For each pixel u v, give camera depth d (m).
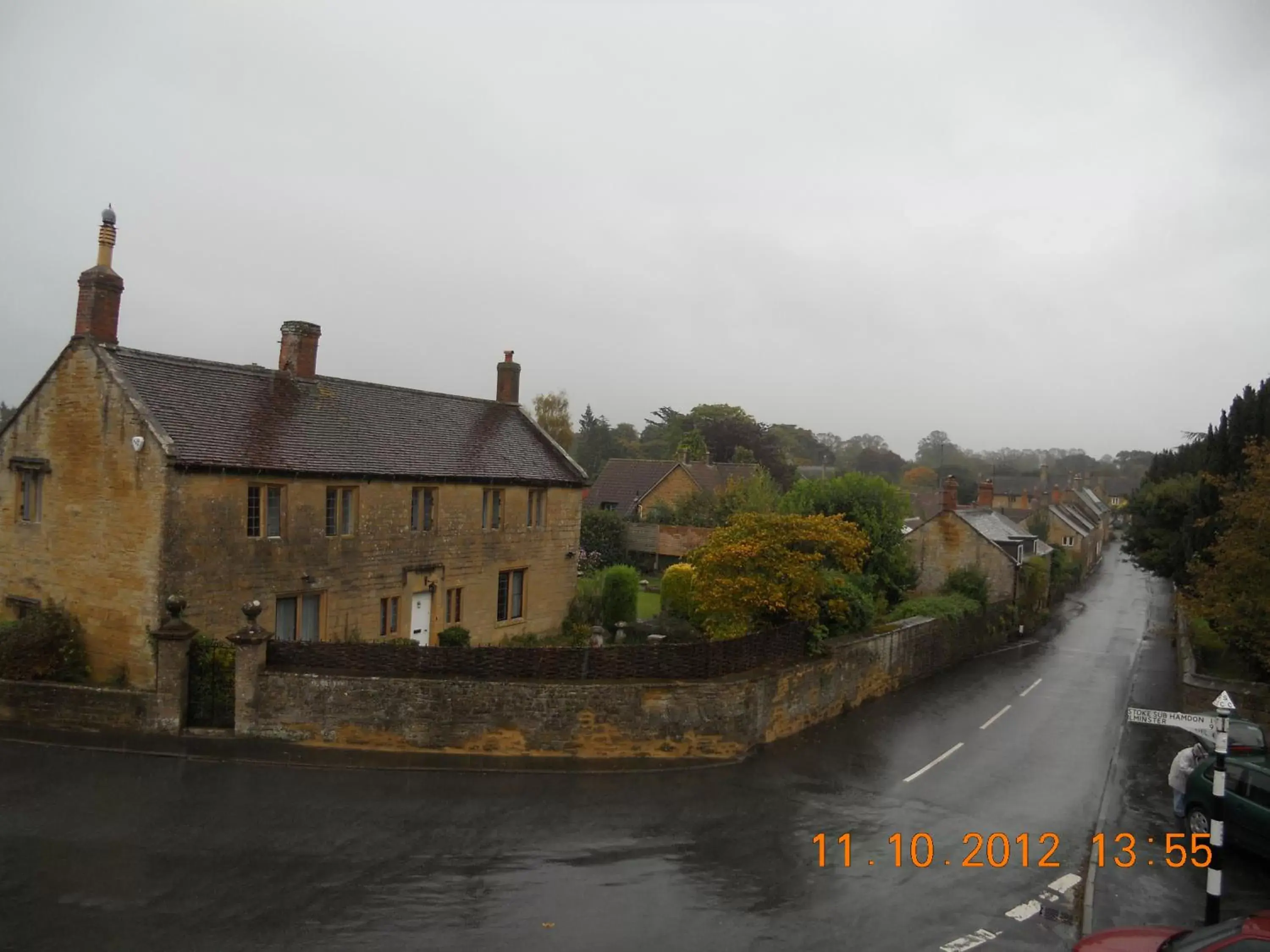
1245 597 20.45
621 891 11.25
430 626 24.34
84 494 18.88
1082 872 12.84
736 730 17.61
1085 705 25.28
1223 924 8.20
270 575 19.91
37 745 15.31
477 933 9.95
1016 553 41.69
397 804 13.68
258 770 14.73
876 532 31.97
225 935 9.52
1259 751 15.55
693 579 25.84
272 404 21.92
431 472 24.08
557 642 27.05
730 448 77.50
